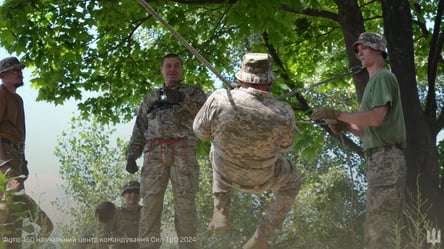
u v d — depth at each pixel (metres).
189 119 6.29
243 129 4.89
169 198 11.07
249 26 9.33
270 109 4.93
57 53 11.12
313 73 13.61
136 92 12.48
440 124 9.29
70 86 12.05
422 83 14.80
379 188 5.64
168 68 6.41
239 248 9.02
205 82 12.55
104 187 11.64
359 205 9.92
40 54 11.14
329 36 12.57
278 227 5.60
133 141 6.55
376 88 5.67
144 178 6.27
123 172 12.30
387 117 5.69
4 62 6.52
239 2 8.69
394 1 8.88
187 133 6.26
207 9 10.87
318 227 8.92
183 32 11.52
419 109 8.62
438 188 8.35
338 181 10.95
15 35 10.78
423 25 11.73
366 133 5.80
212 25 11.58
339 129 6.03
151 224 6.24
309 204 9.60
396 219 5.30
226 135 4.95
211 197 10.34
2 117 6.34
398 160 5.64
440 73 12.39
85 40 11.23
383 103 5.58
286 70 12.45
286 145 5.11
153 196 6.22
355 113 5.61
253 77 4.93
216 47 12.00
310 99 15.54
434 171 8.41
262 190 5.28
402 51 8.76
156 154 6.25
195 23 11.78
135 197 7.19
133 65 12.34
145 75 12.44
